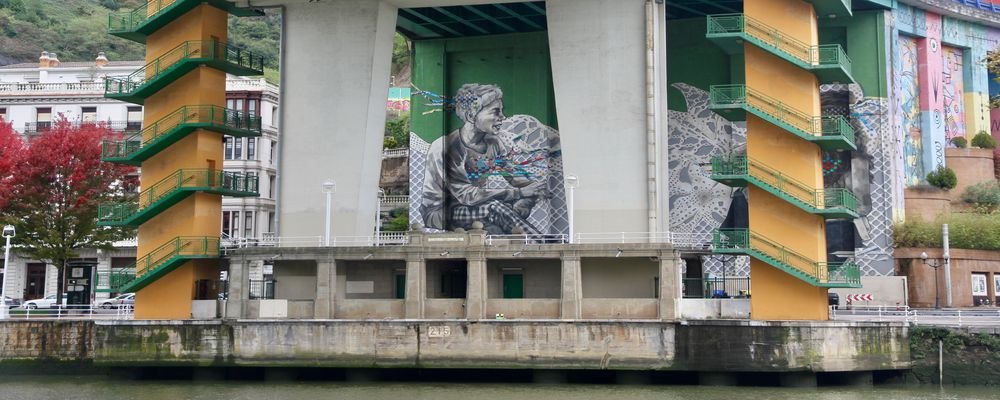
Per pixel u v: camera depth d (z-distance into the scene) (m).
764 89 47.72
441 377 47.91
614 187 50.59
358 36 54.41
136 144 54.25
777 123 46.72
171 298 52.31
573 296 47.06
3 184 61.16
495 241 49.84
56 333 52.22
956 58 72.38
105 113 78.06
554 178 67.12
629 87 50.94
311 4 55.03
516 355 46.19
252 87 78.94
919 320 48.72
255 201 77.75
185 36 53.53
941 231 63.53
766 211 47.25
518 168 67.88
